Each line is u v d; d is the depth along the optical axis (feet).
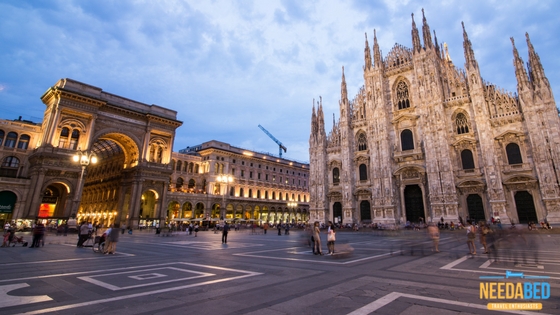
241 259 49.47
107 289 27.99
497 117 143.02
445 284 30.35
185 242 89.66
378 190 172.14
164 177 213.05
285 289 28.19
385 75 189.26
